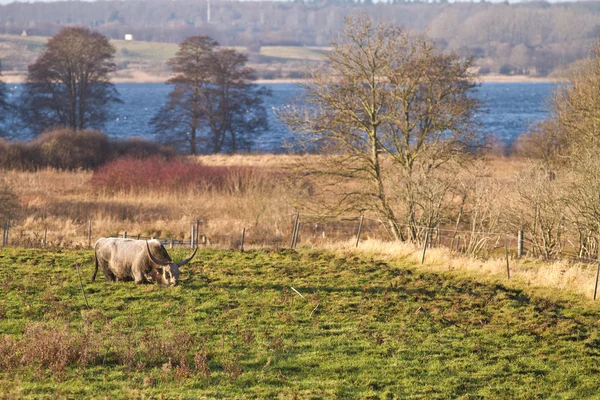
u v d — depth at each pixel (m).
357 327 38.66
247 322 38.78
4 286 43.31
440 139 69.44
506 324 40.31
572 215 58.12
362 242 64.56
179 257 54.28
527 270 52.44
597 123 69.44
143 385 29.89
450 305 43.41
